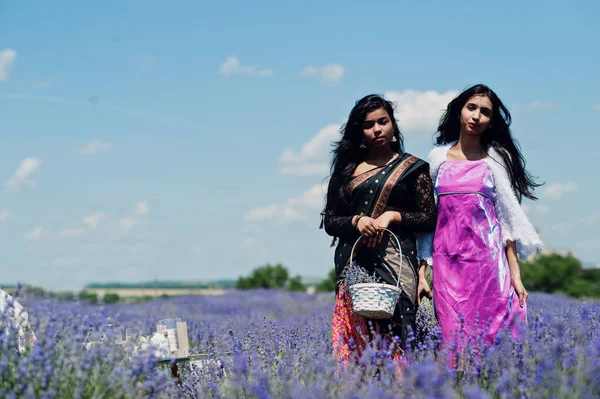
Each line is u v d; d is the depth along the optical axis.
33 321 4.34
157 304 18.95
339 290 5.20
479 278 4.99
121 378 3.82
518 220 5.09
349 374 4.21
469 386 3.84
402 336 5.01
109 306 17.50
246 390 4.18
